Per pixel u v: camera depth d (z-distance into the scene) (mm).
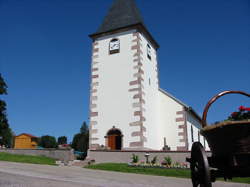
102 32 24312
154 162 17141
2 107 35531
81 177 10664
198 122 29516
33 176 9938
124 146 20469
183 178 12711
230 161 3770
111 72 22969
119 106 21672
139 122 20578
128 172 14625
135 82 21766
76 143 51719
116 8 25594
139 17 25156
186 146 22688
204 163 3812
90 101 22875
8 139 58250
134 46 22797
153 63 25500
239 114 4227
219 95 4680
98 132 21734
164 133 23656
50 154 23141
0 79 35531
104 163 17922
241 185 10586
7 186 7422
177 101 24125
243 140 3670
